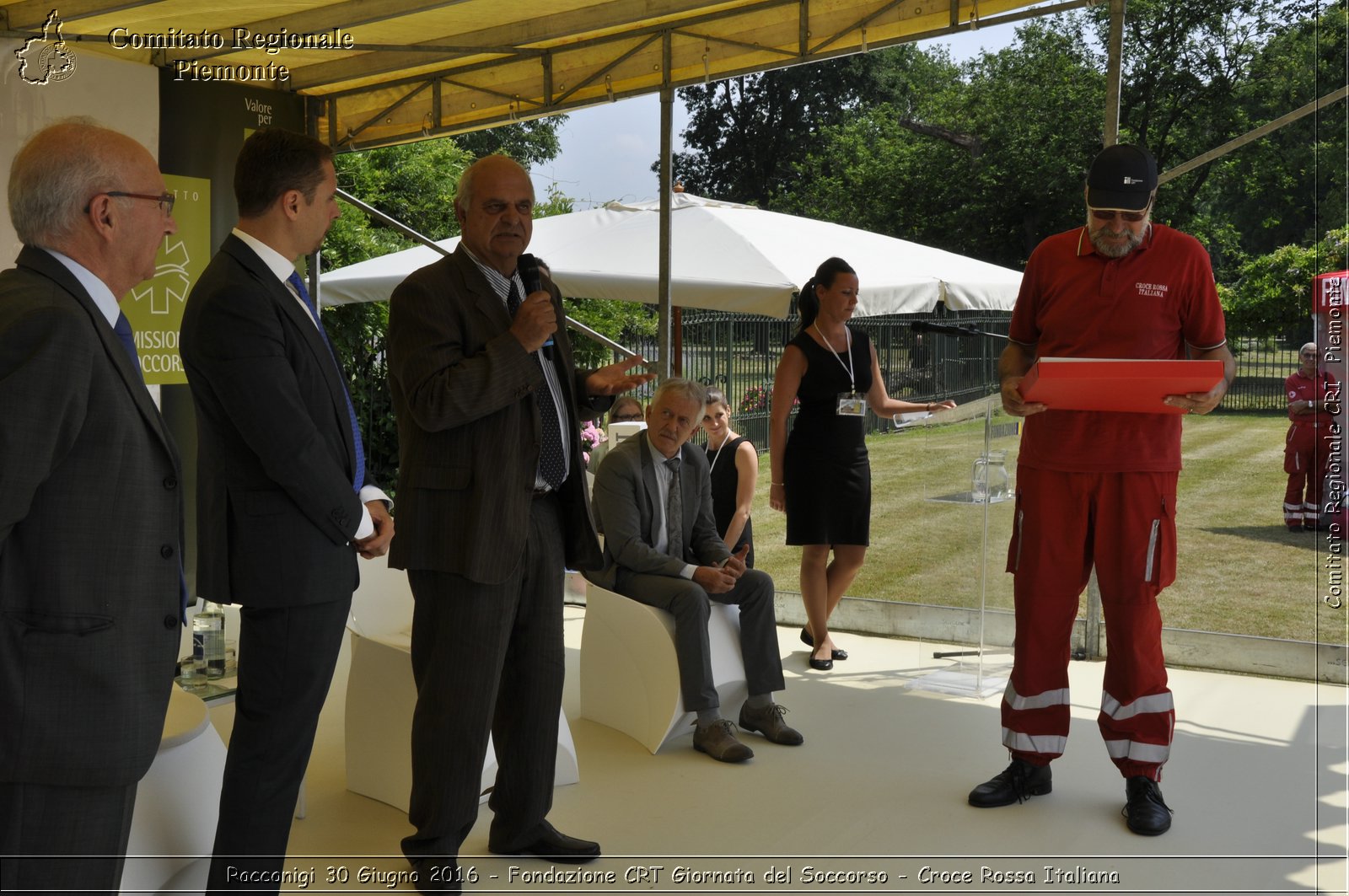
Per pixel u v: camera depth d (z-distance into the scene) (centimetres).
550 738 322
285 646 256
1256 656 531
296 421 246
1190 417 1608
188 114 627
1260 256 1769
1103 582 360
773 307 616
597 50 611
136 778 202
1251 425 1550
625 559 426
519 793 322
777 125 3031
